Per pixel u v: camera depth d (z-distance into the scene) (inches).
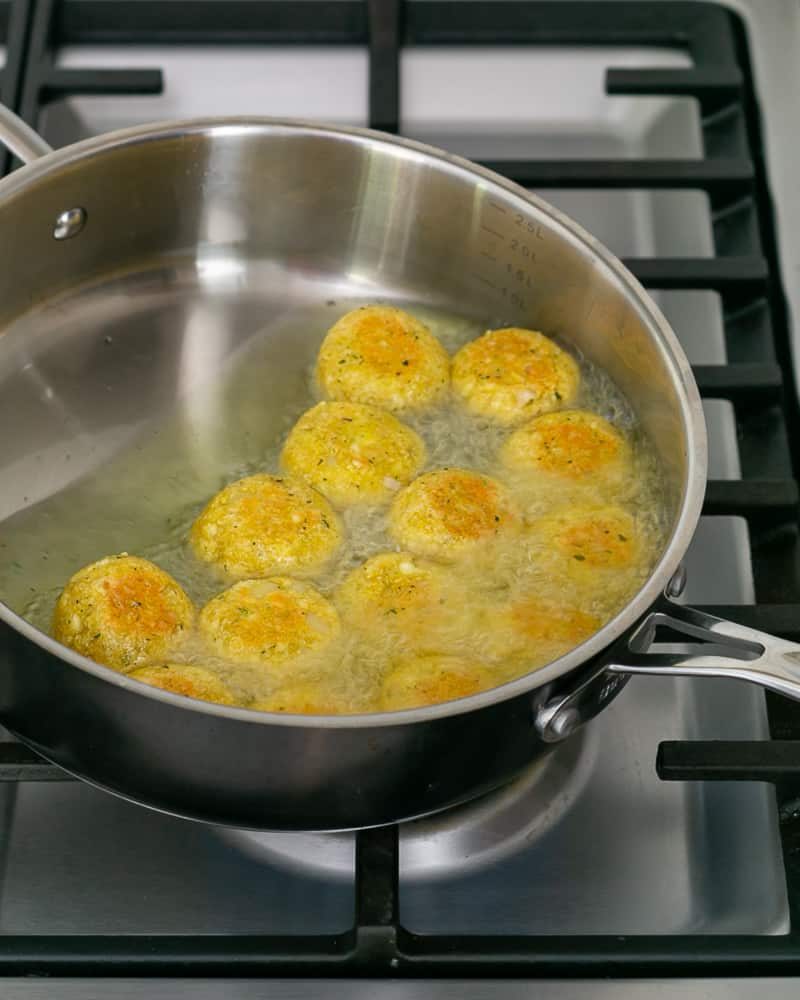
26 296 30.0
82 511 28.3
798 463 29.2
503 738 23.4
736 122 33.1
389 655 26.4
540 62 34.5
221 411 29.8
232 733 22.6
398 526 27.8
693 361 31.4
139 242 30.6
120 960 23.4
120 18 33.7
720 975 23.7
